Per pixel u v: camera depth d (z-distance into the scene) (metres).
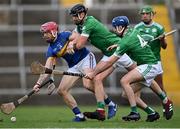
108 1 51.44
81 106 42.72
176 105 43.69
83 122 25.80
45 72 25.84
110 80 44.75
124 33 27.70
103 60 26.66
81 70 26.80
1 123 25.45
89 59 26.81
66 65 44.91
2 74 46.00
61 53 26.45
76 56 26.67
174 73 46.41
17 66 46.47
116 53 25.86
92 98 43.84
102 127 23.33
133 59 26.42
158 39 30.41
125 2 50.62
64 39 26.42
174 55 47.16
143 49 26.12
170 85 46.00
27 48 47.09
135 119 26.11
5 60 46.56
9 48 47.00
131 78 26.08
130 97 26.11
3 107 26.11
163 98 27.36
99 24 26.64
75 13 26.28
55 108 39.56
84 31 26.30
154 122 25.73
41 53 46.97
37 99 43.81
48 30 26.17
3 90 45.19
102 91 26.45
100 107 26.31
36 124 24.78
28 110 36.78
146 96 44.19
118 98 44.19
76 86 44.12
